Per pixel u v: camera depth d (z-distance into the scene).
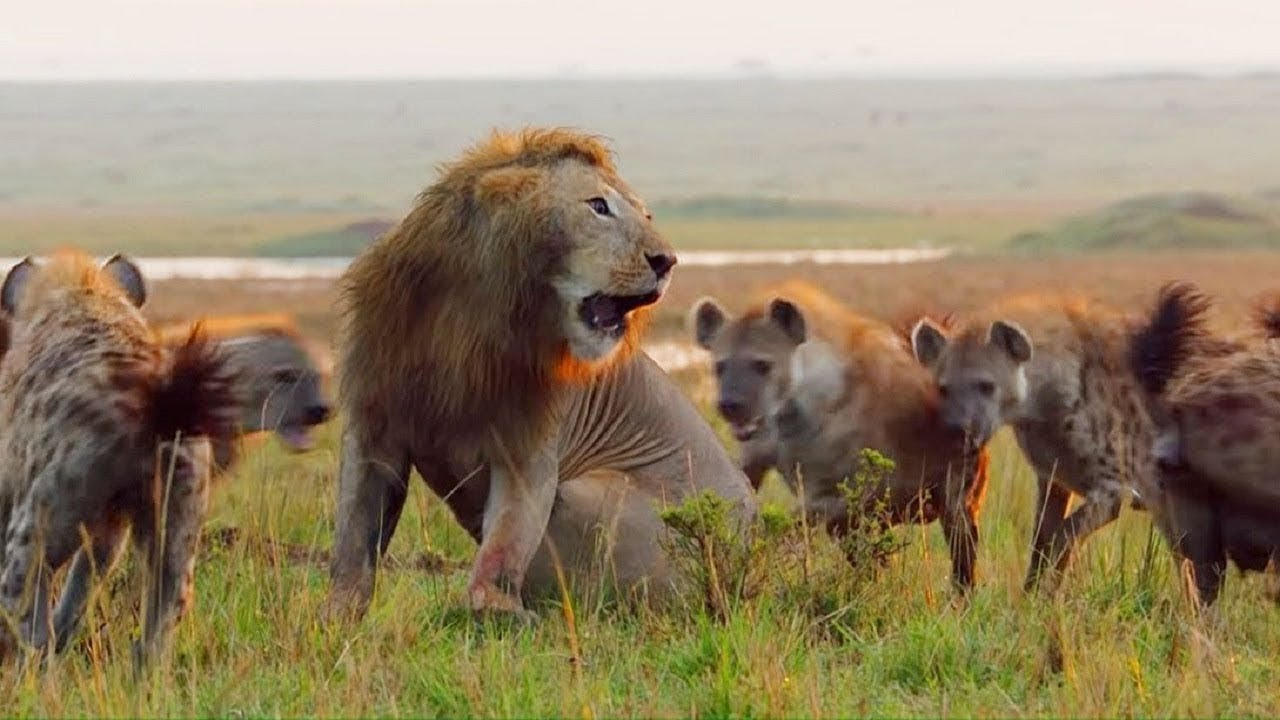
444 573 13.59
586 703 9.97
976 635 11.41
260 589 11.84
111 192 121.06
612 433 13.12
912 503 14.43
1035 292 18.73
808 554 12.31
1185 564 12.34
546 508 12.14
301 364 15.14
